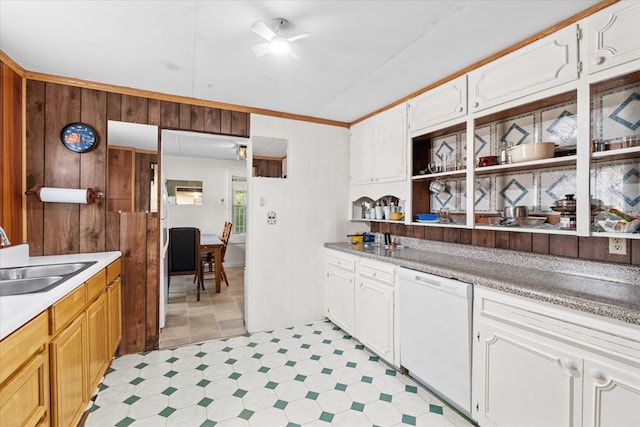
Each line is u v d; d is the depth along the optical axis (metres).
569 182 1.80
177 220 5.55
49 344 1.29
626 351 1.12
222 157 5.65
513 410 1.48
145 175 2.59
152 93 2.59
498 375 1.55
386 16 1.58
